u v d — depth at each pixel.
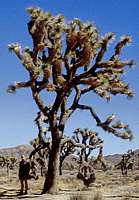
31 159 26.25
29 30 21.52
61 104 23.62
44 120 24.19
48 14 21.70
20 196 21.69
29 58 20.95
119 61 22.73
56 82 22.59
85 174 28.95
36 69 20.98
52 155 23.08
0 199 20.38
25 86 21.28
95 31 22.48
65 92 22.62
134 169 101.94
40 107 22.50
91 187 27.83
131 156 78.50
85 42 22.02
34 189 27.36
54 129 22.97
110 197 20.73
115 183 37.06
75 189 26.86
